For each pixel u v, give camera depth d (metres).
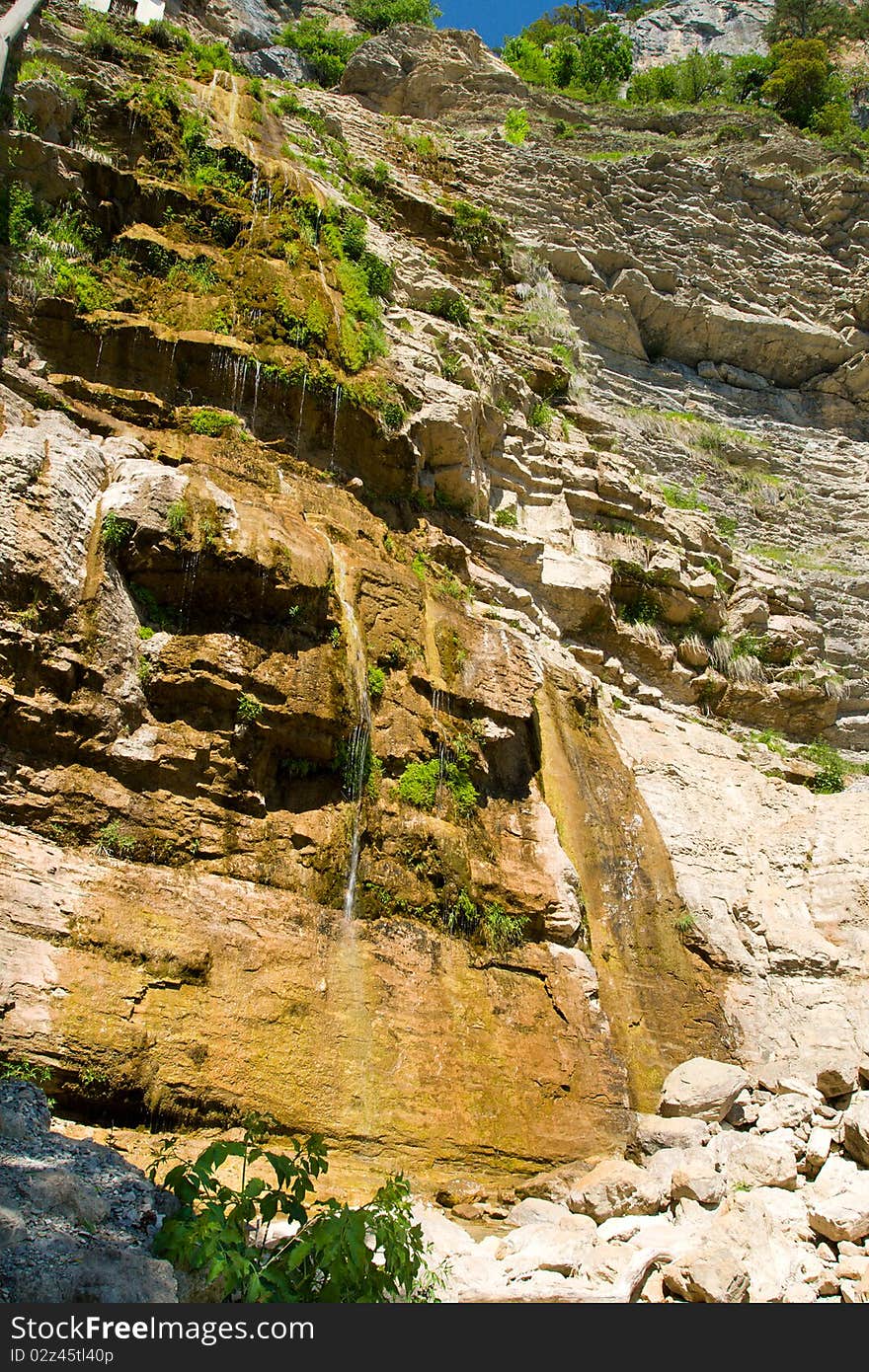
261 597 10.80
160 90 15.38
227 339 13.33
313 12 38.28
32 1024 7.69
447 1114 9.55
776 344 25.00
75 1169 6.41
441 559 14.51
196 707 10.16
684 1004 12.31
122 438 11.45
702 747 16.09
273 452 13.12
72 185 13.41
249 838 10.01
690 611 17.70
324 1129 8.81
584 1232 8.12
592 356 22.88
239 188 15.43
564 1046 10.78
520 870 12.03
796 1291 7.55
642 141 27.47
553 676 14.37
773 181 26.89
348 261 16.12
